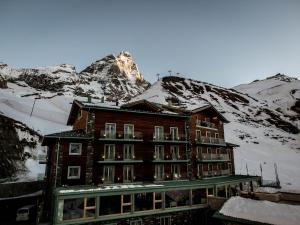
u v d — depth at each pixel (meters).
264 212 20.98
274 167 67.06
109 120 31.06
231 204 23.94
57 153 26.83
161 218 25.94
